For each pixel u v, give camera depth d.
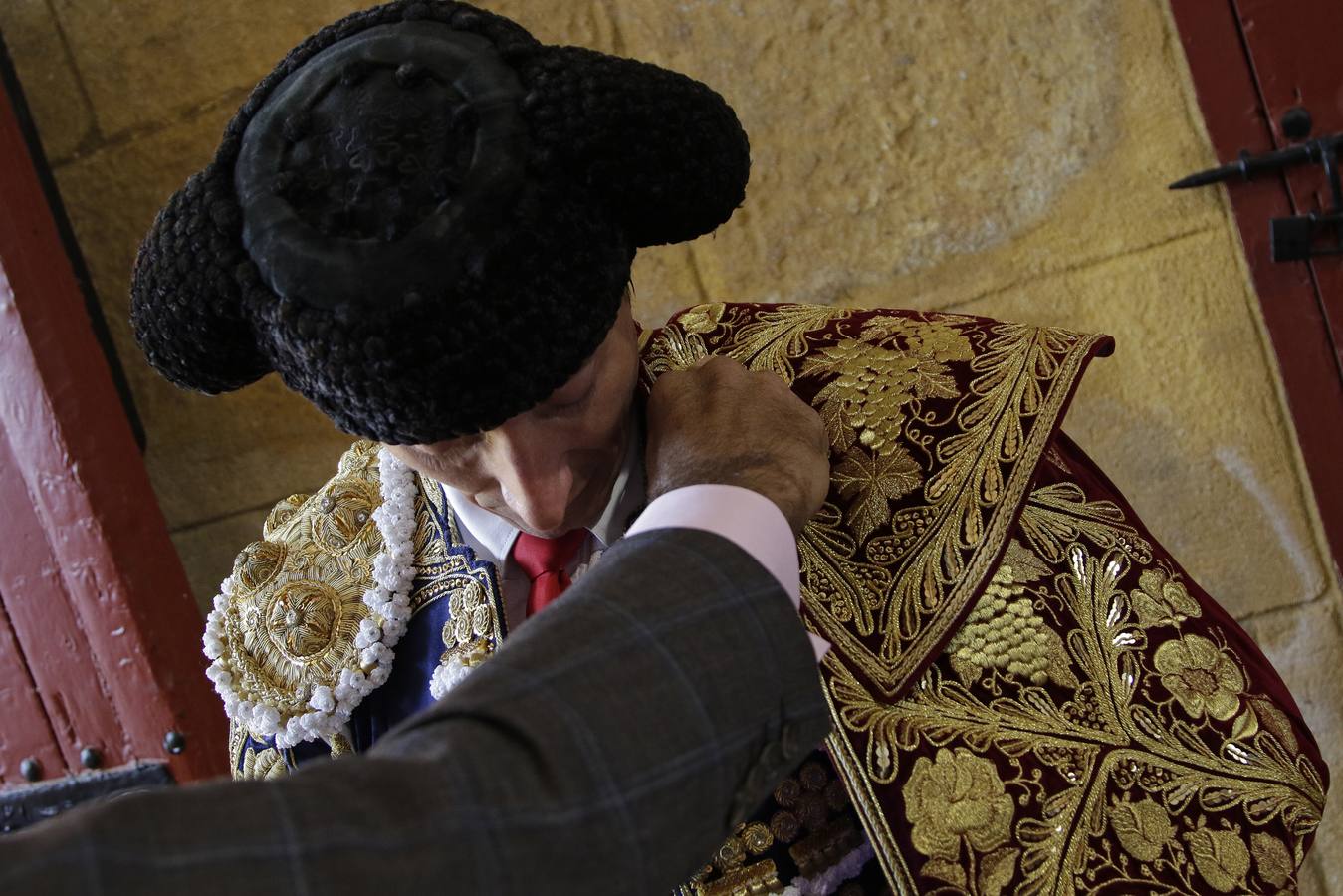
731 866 0.69
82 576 1.45
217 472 1.67
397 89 0.54
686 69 1.50
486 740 0.45
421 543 0.78
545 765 0.45
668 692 0.49
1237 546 1.48
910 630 0.67
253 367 0.62
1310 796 0.65
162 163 1.60
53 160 1.62
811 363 0.75
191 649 1.50
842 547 0.69
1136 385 1.46
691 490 0.58
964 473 0.69
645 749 0.47
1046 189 1.45
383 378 0.53
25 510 1.45
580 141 0.54
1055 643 0.67
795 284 1.54
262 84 0.58
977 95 1.44
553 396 0.59
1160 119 1.40
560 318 0.54
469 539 0.77
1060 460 0.75
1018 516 0.68
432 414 0.55
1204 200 1.41
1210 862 0.62
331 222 0.53
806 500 0.60
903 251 1.50
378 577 0.76
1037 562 0.69
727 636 0.51
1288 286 1.38
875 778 0.64
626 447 0.70
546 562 0.73
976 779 0.64
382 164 0.53
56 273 1.46
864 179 1.49
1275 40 1.33
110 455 1.46
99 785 1.48
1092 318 1.46
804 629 0.54
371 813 0.41
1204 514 1.48
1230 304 1.42
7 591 1.47
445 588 0.75
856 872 0.69
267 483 1.67
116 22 1.57
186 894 0.37
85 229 1.62
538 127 0.54
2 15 1.58
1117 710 0.66
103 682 1.46
